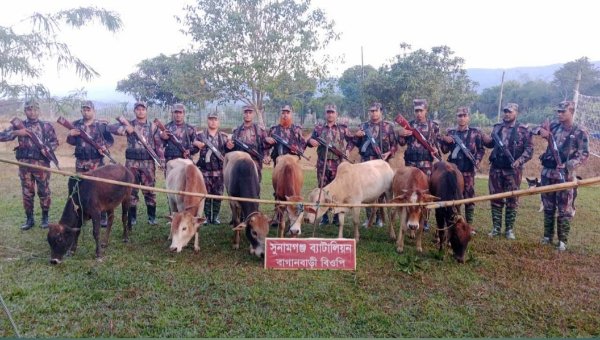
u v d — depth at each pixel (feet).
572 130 23.85
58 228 19.72
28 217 26.16
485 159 63.52
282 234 23.67
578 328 15.24
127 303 16.29
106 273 18.98
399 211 25.44
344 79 78.95
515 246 24.47
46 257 21.06
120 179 22.36
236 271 19.63
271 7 65.10
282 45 65.82
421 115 28.12
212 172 28.37
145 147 27.25
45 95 12.60
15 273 18.90
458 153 27.20
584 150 23.57
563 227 23.89
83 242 22.82
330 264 19.88
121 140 67.92
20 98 12.46
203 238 25.12
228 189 24.75
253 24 64.85
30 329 14.29
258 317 15.47
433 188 23.89
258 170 28.89
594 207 35.58
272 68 65.77
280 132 28.89
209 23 65.46
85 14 12.41
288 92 67.31
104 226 27.17
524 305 16.96
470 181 27.27
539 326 15.37
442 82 65.05
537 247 24.30
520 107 87.20
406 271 19.89
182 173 23.39
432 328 14.99
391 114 66.90
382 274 19.80
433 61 66.28
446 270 20.43
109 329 14.40
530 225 29.43
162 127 27.91
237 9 65.31
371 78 67.15
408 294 17.71
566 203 23.71
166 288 17.66
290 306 16.38
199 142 28.07
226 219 29.94
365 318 15.53
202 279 18.65
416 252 23.16
